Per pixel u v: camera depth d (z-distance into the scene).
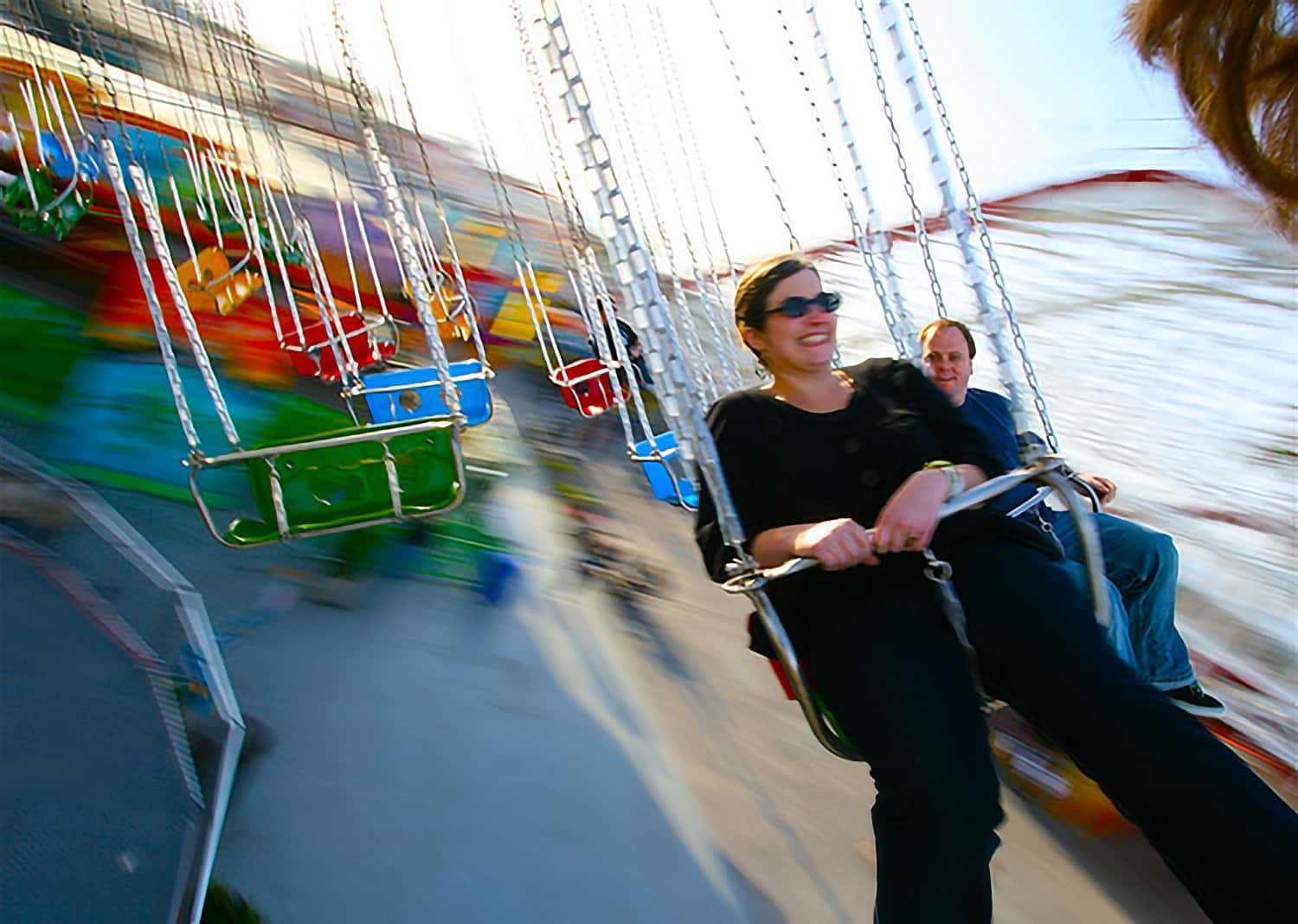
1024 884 2.78
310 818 3.16
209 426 5.64
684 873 2.92
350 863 3.00
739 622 4.16
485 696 3.68
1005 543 2.12
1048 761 3.12
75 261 6.36
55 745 3.14
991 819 1.83
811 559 1.98
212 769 3.22
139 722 3.27
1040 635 1.93
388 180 3.76
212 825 3.00
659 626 4.12
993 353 2.16
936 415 2.28
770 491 2.20
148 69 9.19
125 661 3.48
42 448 5.23
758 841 3.00
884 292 2.93
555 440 6.12
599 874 2.93
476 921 2.81
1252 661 3.69
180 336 6.18
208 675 3.55
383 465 3.61
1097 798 2.99
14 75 7.50
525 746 3.42
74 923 2.69
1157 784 1.73
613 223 2.07
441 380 3.65
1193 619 4.02
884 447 2.20
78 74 7.89
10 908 2.71
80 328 5.97
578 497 5.38
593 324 5.10
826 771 3.27
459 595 4.33
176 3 6.68
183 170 7.61
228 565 4.51
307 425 5.92
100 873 2.81
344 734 3.51
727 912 2.79
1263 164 1.14
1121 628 2.79
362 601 4.29
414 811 3.18
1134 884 2.73
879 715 1.91
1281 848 1.61
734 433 2.24
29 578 3.76
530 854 3.01
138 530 4.73
